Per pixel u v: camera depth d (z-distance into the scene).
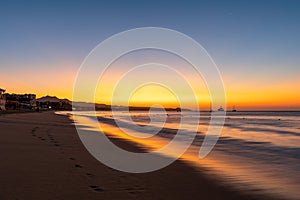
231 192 9.12
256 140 27.67
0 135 21.81
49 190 8.02
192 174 11.55
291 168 13.61
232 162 15.16
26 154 13.50
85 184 8.81
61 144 18.34
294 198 8.73
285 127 49.38
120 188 8.65
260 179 11.09
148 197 7.99
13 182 8.62
